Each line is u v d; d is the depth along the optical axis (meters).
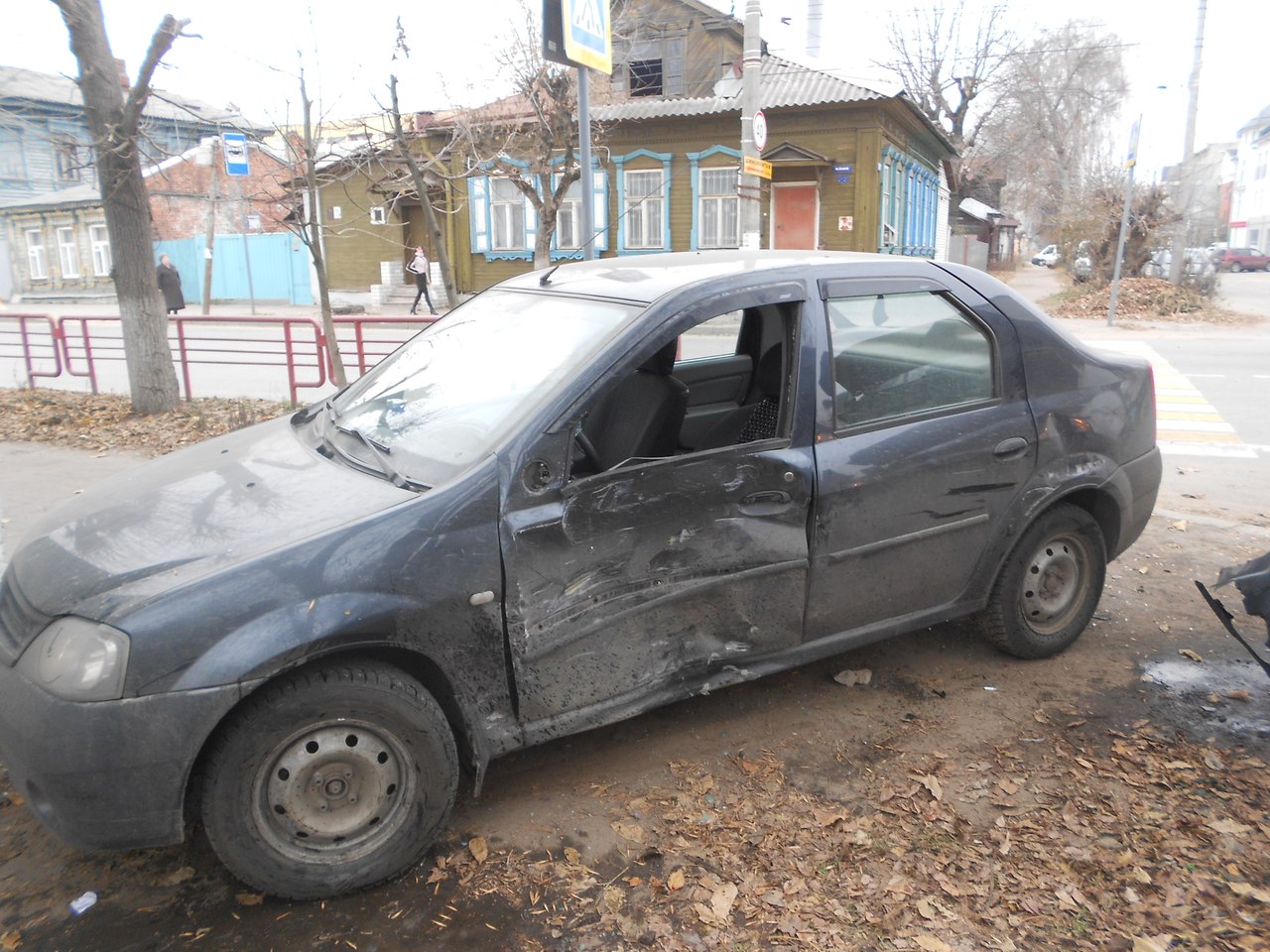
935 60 41.62
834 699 3.94
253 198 10.84
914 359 3.66
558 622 2.99
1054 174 48.28
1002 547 3.90
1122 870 2.86
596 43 7.28
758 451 3.28
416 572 2.74
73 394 12.07
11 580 2.91
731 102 23.00
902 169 25.88
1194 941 2.57
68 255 34.75
